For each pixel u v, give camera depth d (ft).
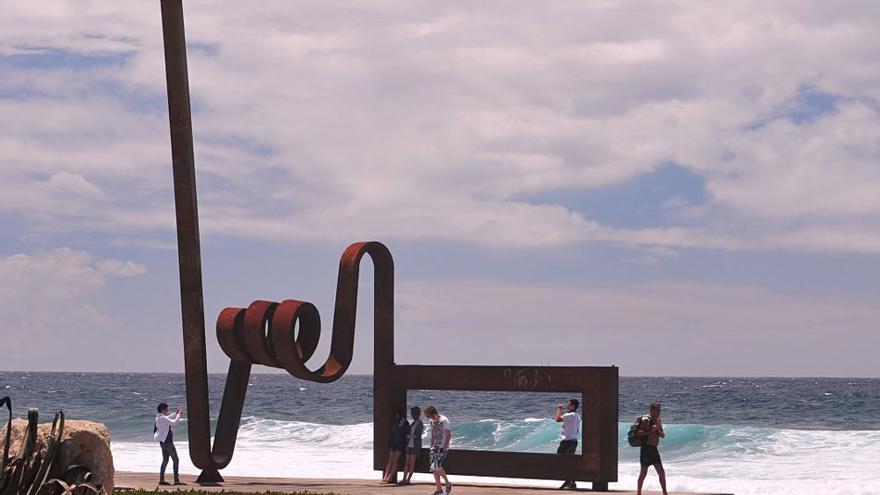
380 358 74.79
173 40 69.41
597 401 67.97
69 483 31.76
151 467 106.42
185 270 70.28
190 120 70.08
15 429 34.14
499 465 70.59
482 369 71.41
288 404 278.05
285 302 70.49
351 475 100.48
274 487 68.74
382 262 75.25
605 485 67.77
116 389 459.73
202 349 70.64
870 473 105.81
